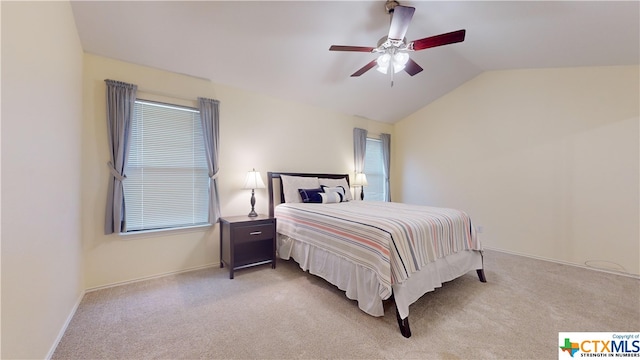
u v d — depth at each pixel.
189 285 2.55
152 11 2.11
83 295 2.29
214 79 3.11
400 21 1.92
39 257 1.39
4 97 1.09
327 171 4.36
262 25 2.39
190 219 2.98
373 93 4.04
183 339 1.69
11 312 1.12
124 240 2.57
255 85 3.35
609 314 2.01
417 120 4.97
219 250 3.15
